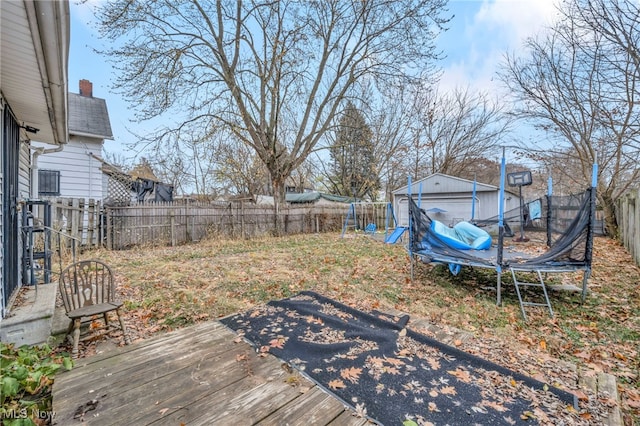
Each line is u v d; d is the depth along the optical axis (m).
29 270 3.97
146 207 8.87
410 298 4.33
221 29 11.11
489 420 1.82
